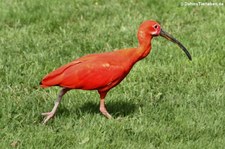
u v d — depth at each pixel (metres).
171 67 14.05
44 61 14.37
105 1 18.45
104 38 15.79
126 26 16.64
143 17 17.28
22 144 10.70
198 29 16.38
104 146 10.58
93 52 15.18
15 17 17.14
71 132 11.03
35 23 16.89
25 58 14.65
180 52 14.81
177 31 16.38
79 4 18.17
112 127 11.16
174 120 11.57
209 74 13.86
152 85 13.38
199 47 15.09
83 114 11.75
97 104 12.21
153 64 14.37
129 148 10.51
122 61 11.05
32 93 12.94
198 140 10.83
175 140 10.93
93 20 17.16
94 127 11.12
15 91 12.99
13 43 15.52
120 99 12.56
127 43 15.70
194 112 11.92
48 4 17.84
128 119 11.65
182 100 12.46
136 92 13.02
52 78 10.93
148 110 11.98
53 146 10.65
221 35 15.79
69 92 12.73
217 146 10.65
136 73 13.77
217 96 12.54
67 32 16.31
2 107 11.91
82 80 10.88
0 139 10.90
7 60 14.42
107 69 10.93
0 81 13.45
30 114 11.73
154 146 10.68
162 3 18.05
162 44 15.45
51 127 11.24
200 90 13.09
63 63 14.36
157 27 11.26
